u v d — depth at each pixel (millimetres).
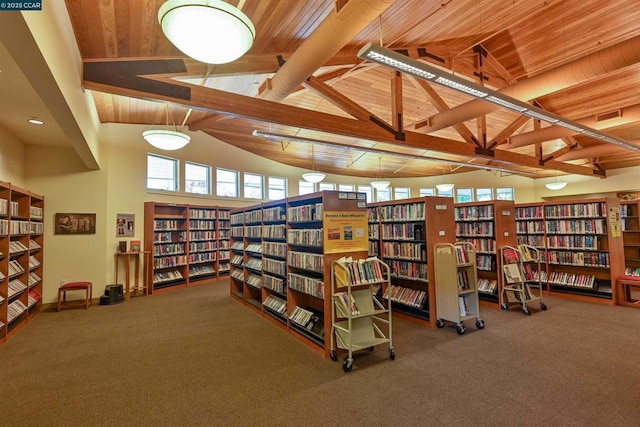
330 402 2566
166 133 4328
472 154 6488
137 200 6934
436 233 4566
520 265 5129
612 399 2521
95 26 2854
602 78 5703
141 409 2506
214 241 8383
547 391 2656
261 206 5320
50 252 5762
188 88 3713
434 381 2869
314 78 4660
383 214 5418
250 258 5969
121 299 6074
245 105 4066
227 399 2637
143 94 3455
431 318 4387
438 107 5824
